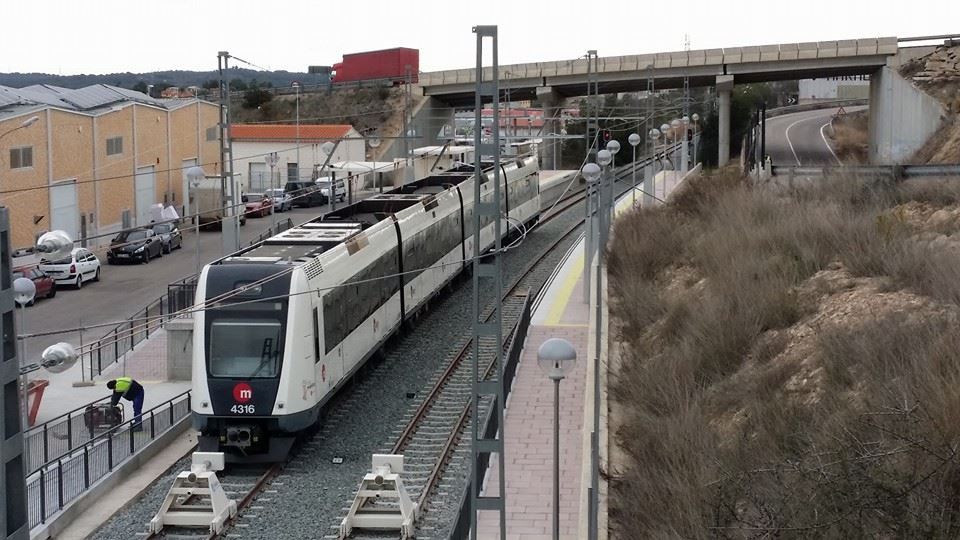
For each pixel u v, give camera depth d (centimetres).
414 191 3731
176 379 2662
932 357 1462
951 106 5981
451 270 3428
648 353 2323
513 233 4481
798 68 6719
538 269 3972
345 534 1588
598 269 1828
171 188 5759
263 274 2020
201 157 6159
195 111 6053
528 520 1647
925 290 1902
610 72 7194
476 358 1441
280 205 6334
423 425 2184
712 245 2838
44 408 2423
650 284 2905
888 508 1110
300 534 1617
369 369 2598
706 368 2003
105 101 5194
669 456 1589
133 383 2188
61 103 4775
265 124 8262
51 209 4491
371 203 3181
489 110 8550
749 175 3988
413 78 9075
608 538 1470
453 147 6506
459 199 3575
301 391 1994
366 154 7750
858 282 2106
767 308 2100
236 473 1952
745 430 1562
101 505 1764
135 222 5328
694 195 3838
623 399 2034
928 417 1238
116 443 1934
